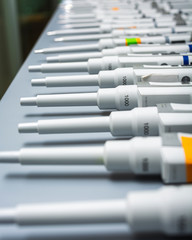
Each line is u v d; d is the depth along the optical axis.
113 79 0.32
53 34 0.62
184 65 0.34
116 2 0.88
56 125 0.26
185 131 0.23
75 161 0.22
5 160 0.23
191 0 0.78
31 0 1.54
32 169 0.24
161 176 0.22
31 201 0.21
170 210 0.17
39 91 0.37
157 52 0.41
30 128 0.27
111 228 0.19
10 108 0.33
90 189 0.22
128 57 0.36
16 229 0.19
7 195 0.22
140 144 0.21
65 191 0.22
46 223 0.18
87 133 0.28
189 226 0.17
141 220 0.17
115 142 0.22
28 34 1.49
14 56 1.14
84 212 0.18
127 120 0.25
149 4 0.78
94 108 0.32
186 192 0.17
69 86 0.34
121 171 0.22
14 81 0.40
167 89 0.27
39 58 0.49
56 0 1.73
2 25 1.09
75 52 0.49
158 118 0.24
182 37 0.47
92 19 0.73
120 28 0.59
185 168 0.20
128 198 0.18
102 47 0.46
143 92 0.27
